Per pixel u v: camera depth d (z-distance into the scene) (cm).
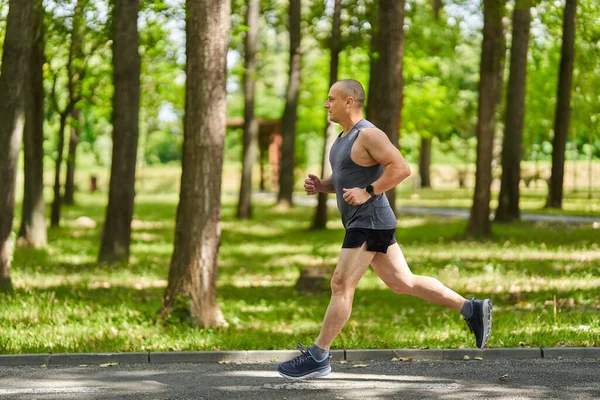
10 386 650
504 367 712
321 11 2289
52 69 2277
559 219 2638
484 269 1462
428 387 631
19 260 1727
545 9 2739
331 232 2541
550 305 1079
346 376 677
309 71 3747
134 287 1340
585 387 628
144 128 6288
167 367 731
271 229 2734
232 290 1318
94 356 755
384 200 614
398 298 1195
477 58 5366
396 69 1622
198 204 947
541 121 4275
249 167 3139
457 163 7556
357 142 609
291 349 795
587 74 3388
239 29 2216
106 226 1697
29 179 2067
